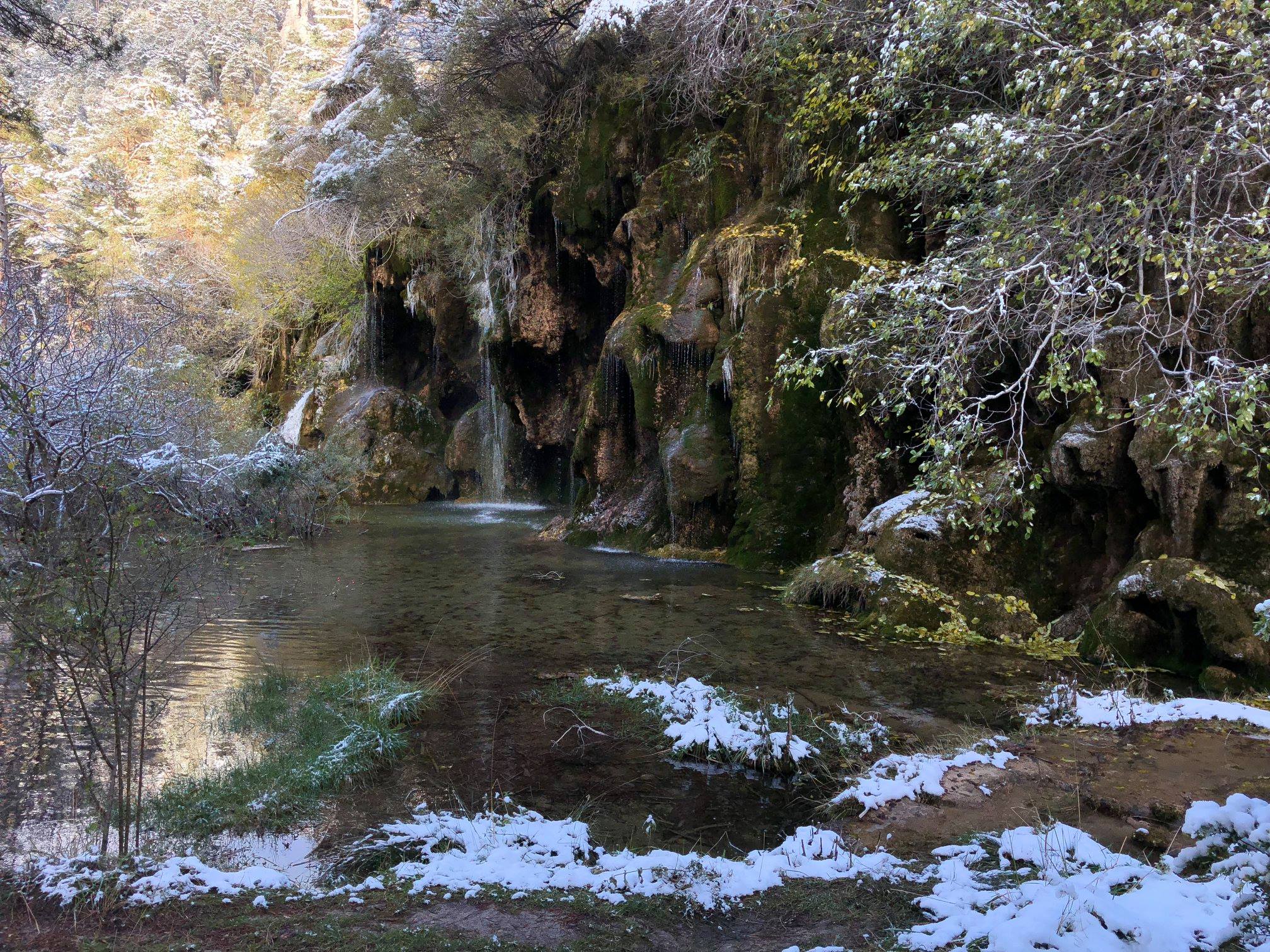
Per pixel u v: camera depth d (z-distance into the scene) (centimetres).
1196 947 262
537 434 1872
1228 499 679
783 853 365
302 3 5906
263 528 1367
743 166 1327
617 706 591
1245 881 302
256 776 450
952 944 273
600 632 802
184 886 314
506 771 485
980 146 651
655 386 1305
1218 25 530
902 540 883
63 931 277
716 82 1300
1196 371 584
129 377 1064
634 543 1330
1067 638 765
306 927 284
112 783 404
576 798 452
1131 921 270
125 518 427
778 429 1162
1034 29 614
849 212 1130
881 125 1009
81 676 502
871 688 639
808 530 1141
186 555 581
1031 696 617
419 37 1936
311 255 2688
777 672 675
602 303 1683
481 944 275
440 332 2147
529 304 1711
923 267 715
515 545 1386
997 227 671
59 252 3341
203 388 1603
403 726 550
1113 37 585
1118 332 635
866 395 994
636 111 1466
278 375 2847
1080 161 653
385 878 335
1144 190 602
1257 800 382
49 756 485
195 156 4025
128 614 420
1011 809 414
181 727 539
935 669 689
